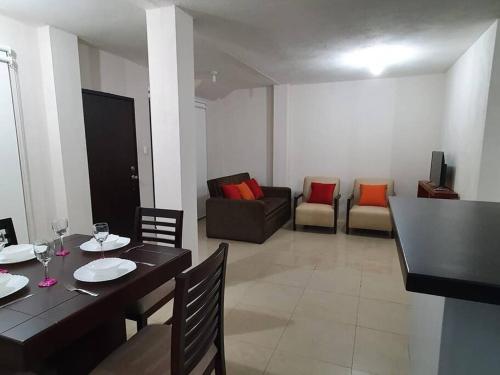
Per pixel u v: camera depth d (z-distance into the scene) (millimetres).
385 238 4363
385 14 2516
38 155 3008
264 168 5852
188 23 2559
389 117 4879
